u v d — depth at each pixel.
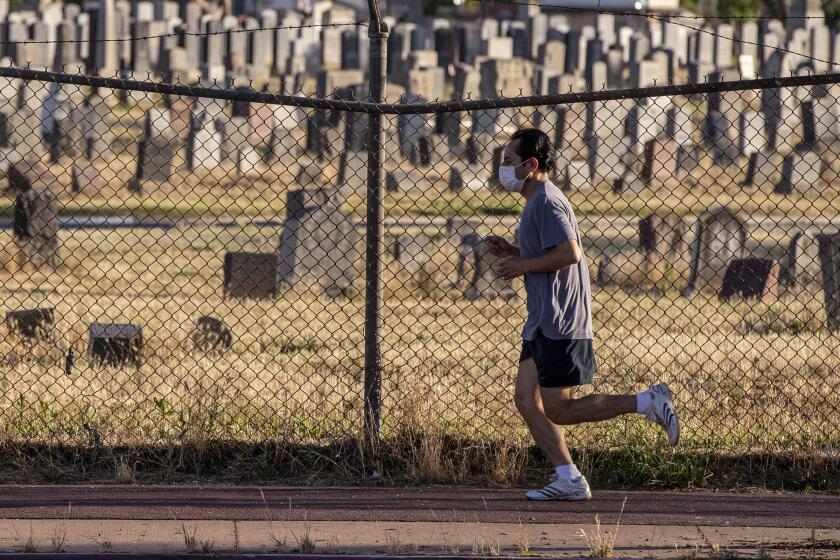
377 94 19.27
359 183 68.31
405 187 68.50
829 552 15.41
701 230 43.56
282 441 19.78
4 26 119.50
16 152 72.06
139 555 14.83
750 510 17.50
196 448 19.52
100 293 39.59
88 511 16.92
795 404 23.81
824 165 72.56
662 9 151.62
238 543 15.48
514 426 21.38
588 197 67.50
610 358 28.84
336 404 22.55
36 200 45.44
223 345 31.05
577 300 17.00
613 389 25.73
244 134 77.25
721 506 17.70
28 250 45.25
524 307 39.06
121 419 21.56
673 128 81.75
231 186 69.50
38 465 19.41
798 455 19.66
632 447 19.61
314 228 43.09
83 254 47.84
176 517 16.69
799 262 43.91
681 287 44.28
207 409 20.48
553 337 16.89
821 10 147.25
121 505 17.27
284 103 18.95
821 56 123.31
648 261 44.34
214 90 18.94
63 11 147.25
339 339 32.50
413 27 131.62
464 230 46.53
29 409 22.28
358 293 41.69
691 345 31.22
